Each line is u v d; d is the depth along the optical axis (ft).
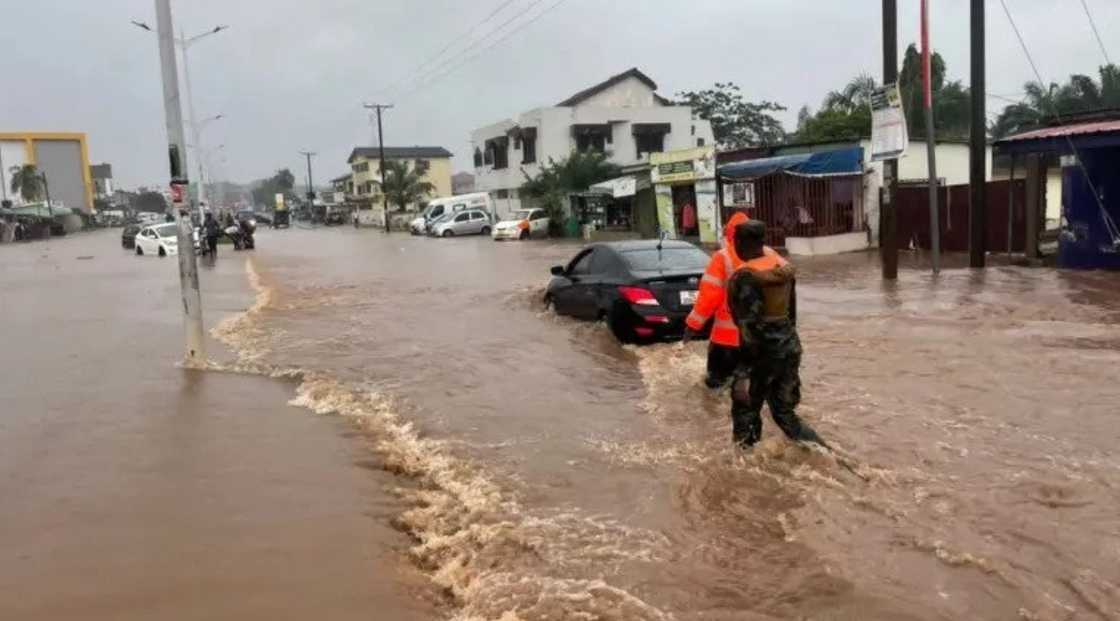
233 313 48.26
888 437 19.06
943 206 77.41
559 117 172.86
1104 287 45.27
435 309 46.37
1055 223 82.94
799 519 14.89
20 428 22.63
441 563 13.85
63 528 15.31
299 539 14.75
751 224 18.78
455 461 18.94
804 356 28.22
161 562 13.76
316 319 44.16
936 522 14.43
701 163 97.96
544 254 94.43
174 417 23.70
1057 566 12.71
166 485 17.75
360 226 262.06
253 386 27.99
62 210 285.84
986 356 27.22
